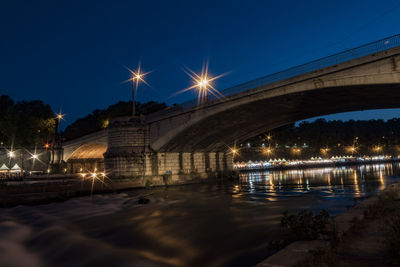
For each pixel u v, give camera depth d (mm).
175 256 12984
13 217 23781
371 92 31016
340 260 7250
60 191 34719
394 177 47781
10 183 37750
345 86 28703
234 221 19453
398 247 6684
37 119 86750
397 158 185125
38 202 30750
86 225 20312
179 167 54031
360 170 82688
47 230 18469
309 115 48562
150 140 50031
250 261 11438
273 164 124750
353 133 196375
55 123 93125
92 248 14844
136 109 96688
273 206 24641
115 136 49906
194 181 55094
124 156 47719
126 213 24688
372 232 9594
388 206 14109
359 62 27062
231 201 29844
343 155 169625
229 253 12703
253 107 39938
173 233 17203
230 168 67375
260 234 15328
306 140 153375
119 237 16828
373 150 183875
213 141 56812
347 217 12008
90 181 39844
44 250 14891
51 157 79750
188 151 56375
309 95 33719
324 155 158125
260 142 126250
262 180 60688
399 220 9070
